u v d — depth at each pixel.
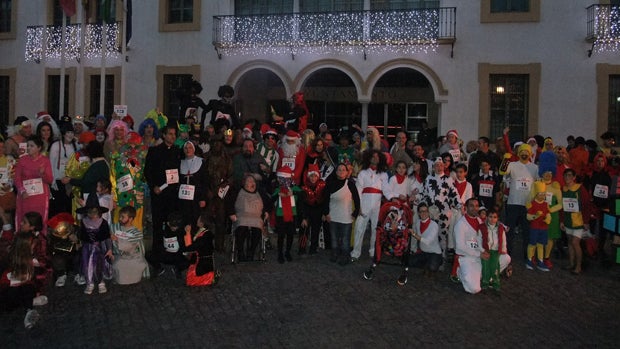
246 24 18.53
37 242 6.77
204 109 13.73
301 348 5.95
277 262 9.65
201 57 19.03
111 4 20.06
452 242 9.59
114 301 7.46
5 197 9.21
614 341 6.29
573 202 9.28
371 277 8.70
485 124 17.05
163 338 6.19
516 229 12.88
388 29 17.45
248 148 10.45
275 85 21.12
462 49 17.09
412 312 7.17
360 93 17.80
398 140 11.51
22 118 12.18
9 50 21.42
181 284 8.28
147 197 12.90
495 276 8.02
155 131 11.05
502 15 16.81
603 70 16.31
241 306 7.30
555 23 16.58
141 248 8.41
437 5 17.66
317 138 10.38
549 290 8.29
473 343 6.15
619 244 9.51
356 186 9.77
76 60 20.38
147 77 19.52
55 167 9.98
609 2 16.16
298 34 18.11
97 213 7.77
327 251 10.55
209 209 9.78
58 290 7.95
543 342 6.23
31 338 6.17
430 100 20.42
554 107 16.66
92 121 16.06
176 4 19.44
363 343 6.10
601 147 16.36
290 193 9.60
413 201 9.23
